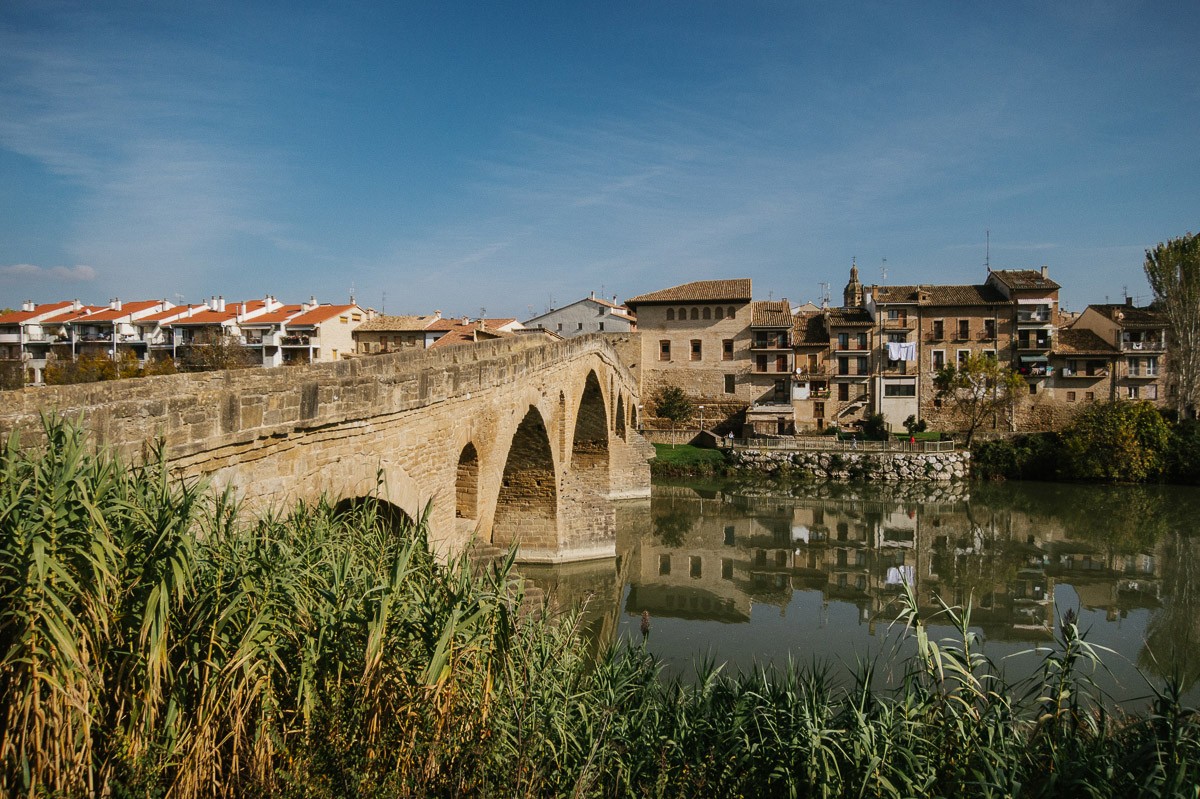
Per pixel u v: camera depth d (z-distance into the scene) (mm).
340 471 11797
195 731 6332
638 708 11305
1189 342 60844
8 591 5699
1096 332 71875
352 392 12008
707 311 71750
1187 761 8109
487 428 18891
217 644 6621
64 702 5484
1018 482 54781
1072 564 33000
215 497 8383
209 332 66938
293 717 6980
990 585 29953
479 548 16625
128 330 69938
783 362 70312
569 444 32250
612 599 28344
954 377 61344
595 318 82000
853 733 9320
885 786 8336
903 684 10602
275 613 7195
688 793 9164
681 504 47562
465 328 72375
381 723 7422
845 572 32312
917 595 28859
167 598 6148
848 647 22812
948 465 55344
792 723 10078
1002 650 22625
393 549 10367
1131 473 53062
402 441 13836
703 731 10688
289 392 10531
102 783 5766
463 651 8164
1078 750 8844
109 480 6660
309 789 6238
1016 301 68000
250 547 7656
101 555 5922
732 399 71000
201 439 8922
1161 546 36094
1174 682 9445
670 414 70188
